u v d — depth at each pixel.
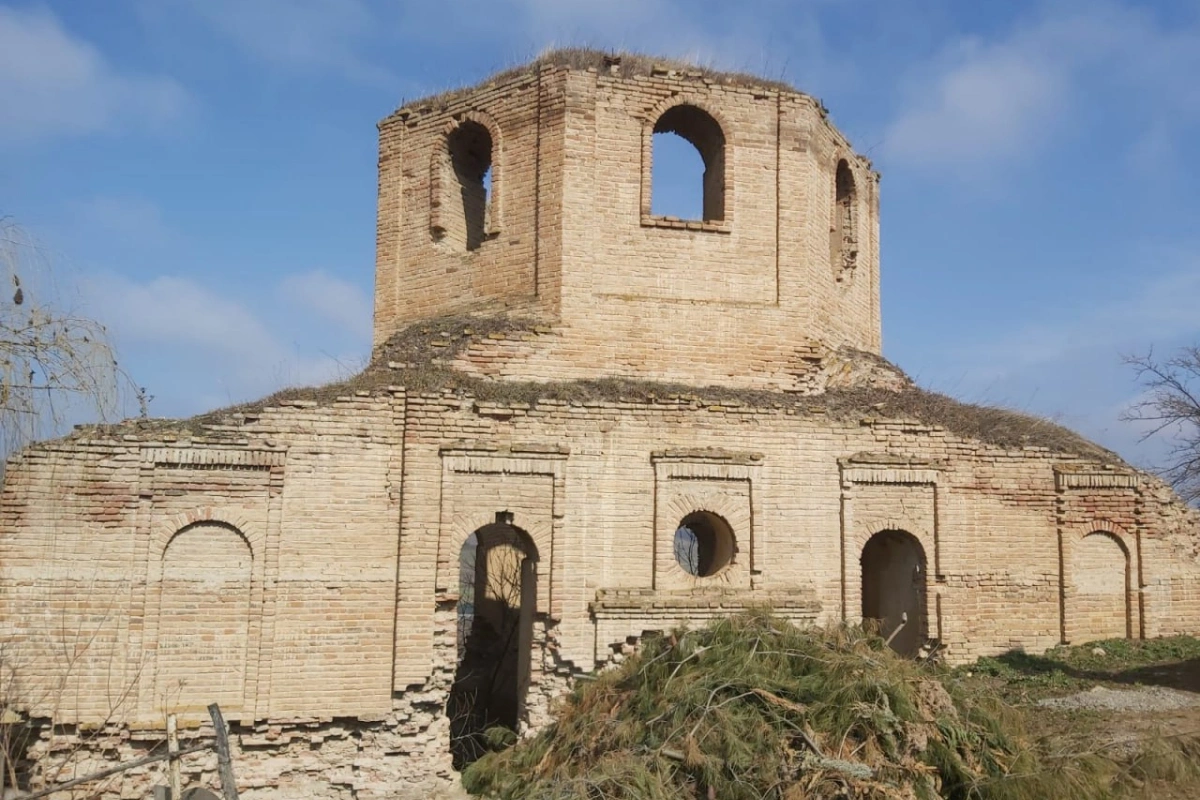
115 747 16.53
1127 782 13.23
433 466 18.48
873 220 27.47
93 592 16.75
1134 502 22.45
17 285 13.27
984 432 21.92
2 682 15.84
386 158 24.44
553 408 19.22
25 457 16.75
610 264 21.78
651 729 13.95
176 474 17.38
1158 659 20.75
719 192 22.97
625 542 19.22
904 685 13.70
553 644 18.66
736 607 19.19
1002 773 12.93
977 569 21.16
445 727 18.23
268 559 17.53
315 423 18.05
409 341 21.41
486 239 22.70
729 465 19.77
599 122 22.09
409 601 18.05
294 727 17.45
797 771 12.52
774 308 22.47
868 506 20.62
